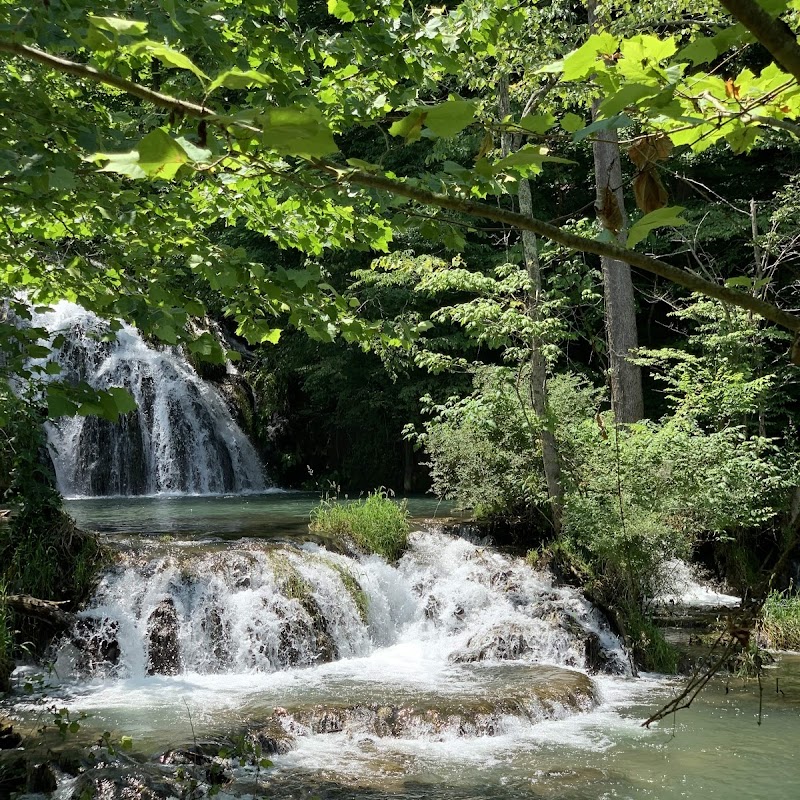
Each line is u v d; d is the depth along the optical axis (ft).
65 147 8.64
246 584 29.55
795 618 31.42
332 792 18.19
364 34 12.07
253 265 11.40
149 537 33.76
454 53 13.01
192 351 11.20
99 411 7.06
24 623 26.53
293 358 64.85
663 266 4.17
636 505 30.50
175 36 8.79
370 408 63.93
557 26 28.99
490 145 5.22
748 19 3.24
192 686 25.54
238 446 63.67
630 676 28.50
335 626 30.09
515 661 29.19
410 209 8.57
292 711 22.56
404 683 25.94
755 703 24.94
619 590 31.81
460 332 59.52
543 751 21.08
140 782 17.52
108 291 12.01
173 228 12.24
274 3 12.91
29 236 14.23
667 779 19.34
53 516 29.60
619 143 4.90
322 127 3.55
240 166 7.65
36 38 8.19
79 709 22.93
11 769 18.28
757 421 46.57
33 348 9.68
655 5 28.27
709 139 4.90
